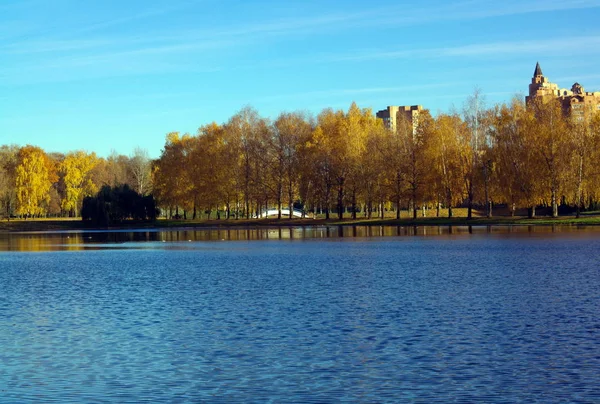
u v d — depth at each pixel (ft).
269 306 113.91
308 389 66.80
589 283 133.80
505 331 90.22
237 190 453.58
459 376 70.08
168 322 101.45
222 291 133.90
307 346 84.07
